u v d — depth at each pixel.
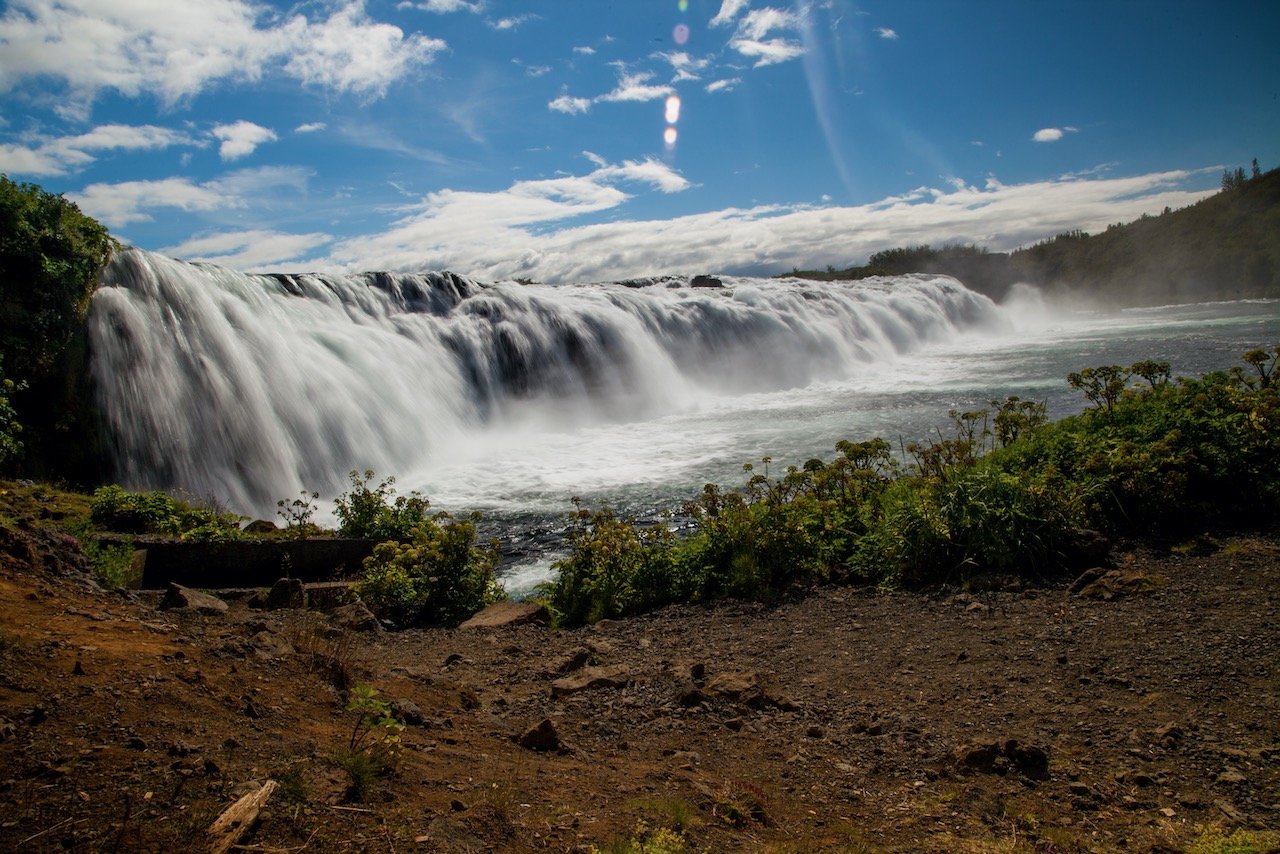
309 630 5.44
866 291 38.09
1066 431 9.03
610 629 6.80
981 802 3.70
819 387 25.05
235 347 14.10
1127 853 3.24
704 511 9.86
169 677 3.70
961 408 18.30
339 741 3.47
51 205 11.32
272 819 2.65
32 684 3.31
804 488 9.12
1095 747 4.16
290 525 9.80
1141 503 7.35
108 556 7.10
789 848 3.20
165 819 2.53
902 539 7.35
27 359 10.60
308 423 14.58
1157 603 5.89
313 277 18.31
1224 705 4.43
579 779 3.68
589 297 24.94
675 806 3.42
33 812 2.45
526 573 9.26
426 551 8.13
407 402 16.97
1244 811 3.52
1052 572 6.80
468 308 21.03
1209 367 20.92
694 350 25.81
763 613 6.86
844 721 4.67
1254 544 6.66
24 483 9.77
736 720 4.61
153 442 12.19
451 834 2.84
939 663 5.42
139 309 12.78
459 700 4.72
